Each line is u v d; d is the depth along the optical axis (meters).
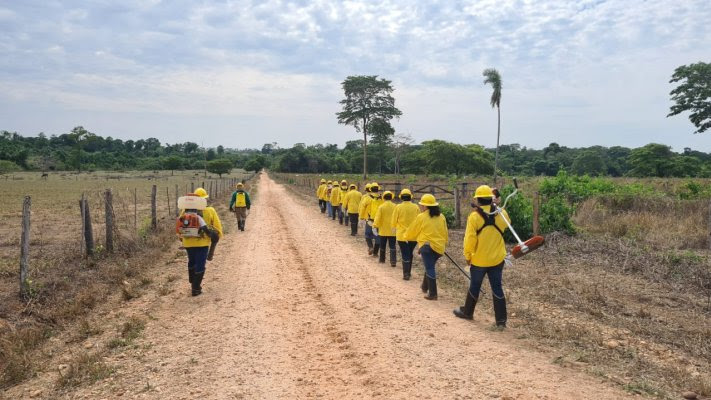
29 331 6.38
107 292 8.55
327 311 7.39
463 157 72.69
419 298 8.10
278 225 18.70
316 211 24.89
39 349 6.08
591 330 6.39
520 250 6.58
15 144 120.19
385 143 93.81
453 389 4.62
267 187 53.94
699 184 21.22
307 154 111.00
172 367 5.34
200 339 6.24
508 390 4.58
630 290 8.52
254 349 5.84
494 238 6.53
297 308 7.57
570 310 7.39
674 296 8.10
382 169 100.00
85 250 10.88
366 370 5.13
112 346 6.04
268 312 7.37
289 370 5.19
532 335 6.18
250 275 9.96
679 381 4.79
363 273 10.15
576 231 13.66
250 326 6.71
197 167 129.25
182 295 8.46
